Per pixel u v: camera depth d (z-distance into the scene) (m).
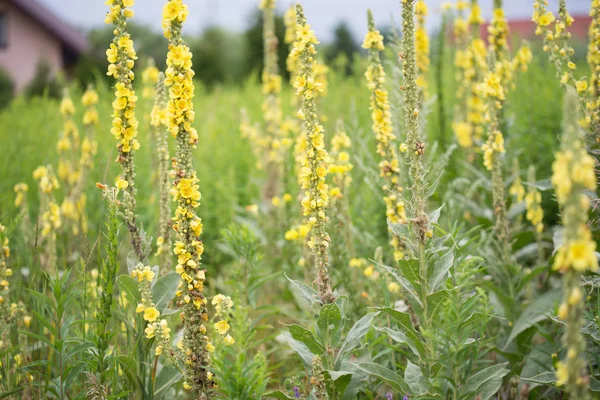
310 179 3.05
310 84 3.01
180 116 2.97
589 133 3.68
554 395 3.57
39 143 7.76
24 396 3.67
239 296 4.05
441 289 3.01
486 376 2.94
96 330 3.27
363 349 3.24
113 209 3.12
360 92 7.71
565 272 1.94
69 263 5.21
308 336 2.98
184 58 2.95
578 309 1.94
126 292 3.28
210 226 6.24
